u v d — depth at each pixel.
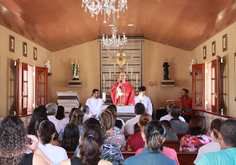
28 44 8.61
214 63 7.41
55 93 11.13
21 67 7.46
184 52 11.09
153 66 11.18
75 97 8.19
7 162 1.33
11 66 7.27
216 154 1.44
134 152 2.55
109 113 2.57
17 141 1.35
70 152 2.63
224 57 7.12
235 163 1.39
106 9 4.65
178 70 11.07
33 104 8.85
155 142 1.63
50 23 7.55
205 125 2.71
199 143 2.64
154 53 11.20
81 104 11.16
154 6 7.00
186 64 11.05
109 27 9.55
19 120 1.43
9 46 7.16
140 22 8.80
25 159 1.37
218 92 7.09
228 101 6.86
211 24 7.02
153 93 11.10
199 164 1.45
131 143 2.72
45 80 9.28
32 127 3.25
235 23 6.36
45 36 8.68
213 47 8.04
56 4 6.30
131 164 1.62
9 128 1.36
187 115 8.26
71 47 11.27
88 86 11.20
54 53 11.21
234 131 1.44
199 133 2.71
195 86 9.11
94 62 11.25
